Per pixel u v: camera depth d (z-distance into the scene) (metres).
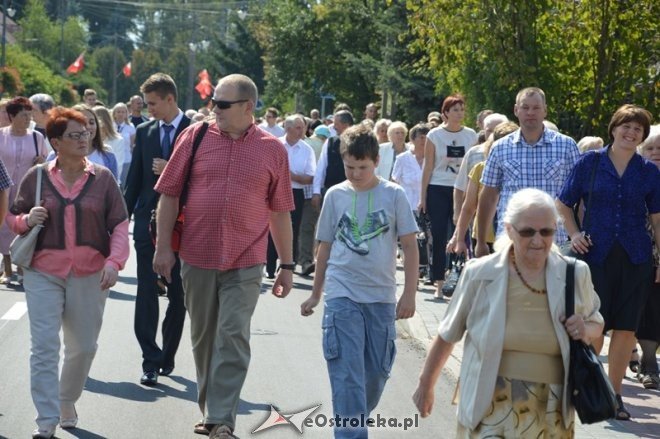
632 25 19.11
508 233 5.78
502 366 5.81
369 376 7.79
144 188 10.19
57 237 8.20
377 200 7.83
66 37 116.44
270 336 12.32
